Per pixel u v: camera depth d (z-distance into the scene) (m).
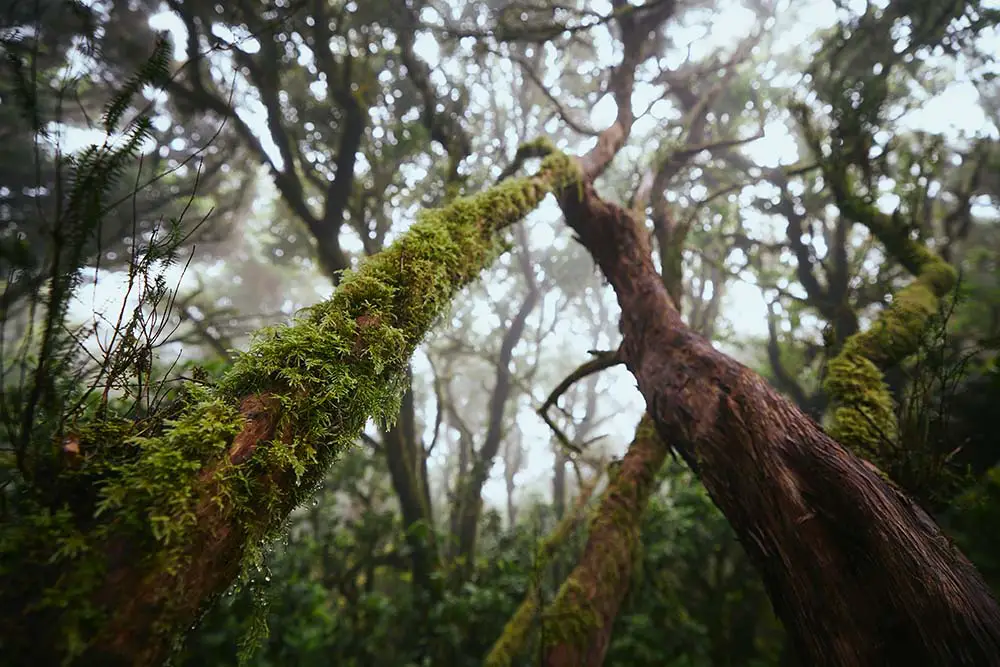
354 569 6.57
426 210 1.97
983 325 5.36
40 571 0.76
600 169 3.48
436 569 6.23
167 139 5.45
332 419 1.23
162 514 0.85
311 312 1.37
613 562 3.28
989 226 8.74
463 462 9.38
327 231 6.73
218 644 3.48
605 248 2.89
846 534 1.37
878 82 4.91
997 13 4.68
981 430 3.21
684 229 4.58
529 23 6.23
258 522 1.01
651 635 4.79
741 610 5.60
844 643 1.27
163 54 1.27
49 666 0.70
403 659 5.50
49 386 1.05
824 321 6.01
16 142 5.50
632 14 4.48
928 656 1.17
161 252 1.18
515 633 4.03
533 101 8.76
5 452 0.94
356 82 6.88
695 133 6.38
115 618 0.75
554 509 8.78
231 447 1.00
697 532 5.57
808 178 6.68
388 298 1.48
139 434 1.02
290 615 4.40
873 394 2.56
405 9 5.75
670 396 2.02
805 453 1.54
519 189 2.35
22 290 1.14
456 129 5.31
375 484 8.20
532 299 9.66
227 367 1.40
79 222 1.15
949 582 1.26
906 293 3.32
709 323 7.88
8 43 1.29
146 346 1.15
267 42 5.67
